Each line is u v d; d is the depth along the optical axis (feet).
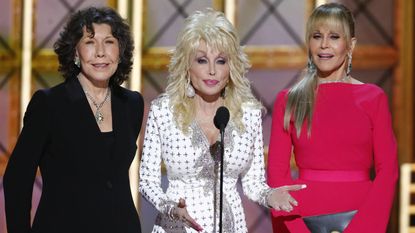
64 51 33.06
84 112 32.42
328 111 38.01
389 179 37.11
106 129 33.14
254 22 66.18
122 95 34.24
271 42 66.23
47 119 31.86
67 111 32.17
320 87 38.50
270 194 34.42
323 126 37.86
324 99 38.24
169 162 35.04
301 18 65.82
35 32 67.97
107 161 32.37
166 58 66.54
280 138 38.68
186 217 32.60
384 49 65.46
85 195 31.86
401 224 65.36
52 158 32.19
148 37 66.85
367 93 38.27
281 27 66.03
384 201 36.76
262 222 66.08
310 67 39.14
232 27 34.30
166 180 64.28
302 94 38.34
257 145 36.11
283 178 37.96
